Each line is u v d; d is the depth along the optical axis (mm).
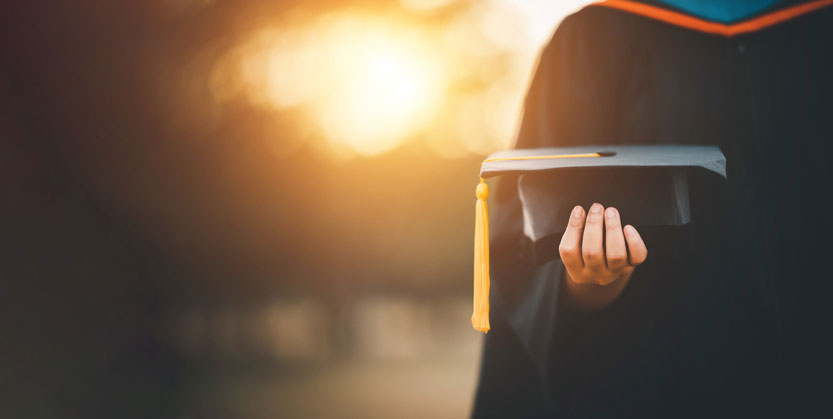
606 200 1351
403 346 13547
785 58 1404
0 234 8102
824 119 1377
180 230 14469
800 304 1359
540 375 1530
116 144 11820
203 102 15305
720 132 1427
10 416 6500
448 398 7430
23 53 9875
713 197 1412
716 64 1446
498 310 1564
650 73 1506
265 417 6676
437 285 20594
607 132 1576
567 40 1622
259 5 16312
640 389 1458
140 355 10359
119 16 12281
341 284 18484
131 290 11578
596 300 1428
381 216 20328
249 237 16609
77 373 7906
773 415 1382
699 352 1418
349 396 7781
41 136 9547
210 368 10711
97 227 10523
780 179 1382
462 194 21031
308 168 18172
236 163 16281
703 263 1418
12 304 7699
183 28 14859
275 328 16359
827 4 1393
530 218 1395
